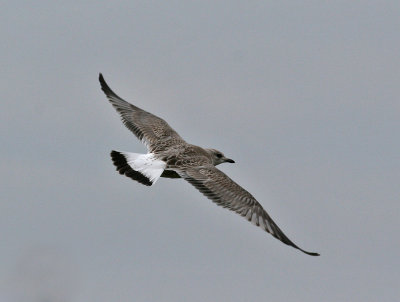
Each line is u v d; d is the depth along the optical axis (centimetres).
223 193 1620
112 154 1731
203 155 1772
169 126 1902
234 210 1598
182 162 1709
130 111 1942
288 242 1567
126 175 1691
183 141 1838
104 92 1967
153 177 1678
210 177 1652
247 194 1614
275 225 1594
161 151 1781
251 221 1586
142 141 1869
